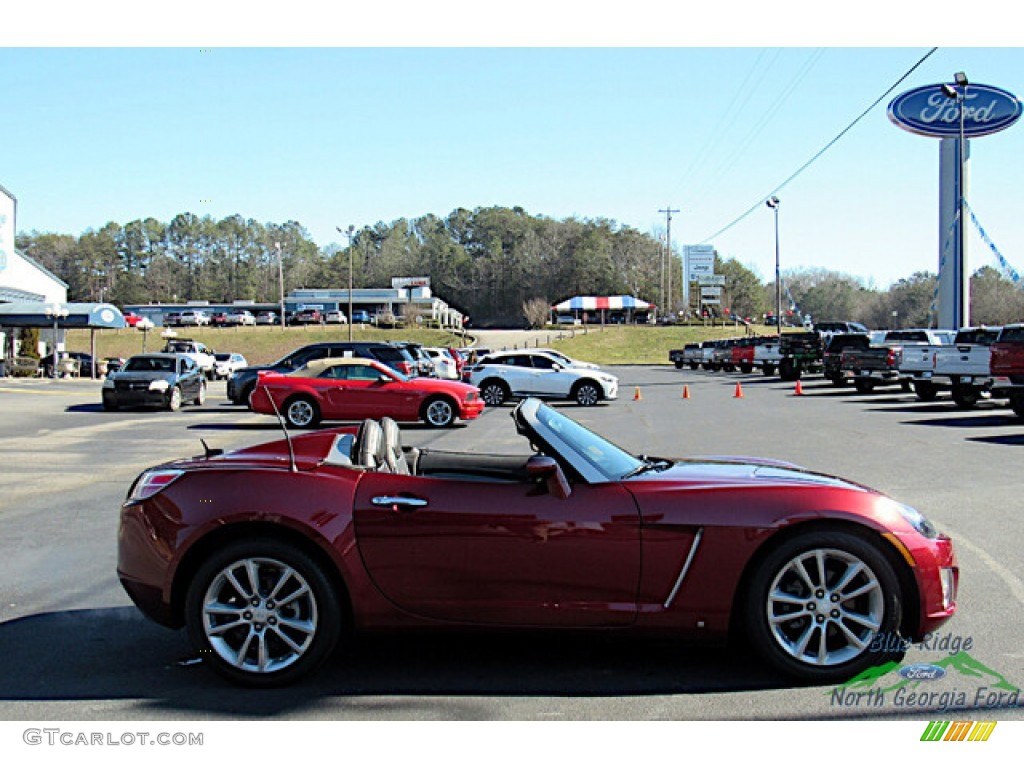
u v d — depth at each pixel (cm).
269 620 447
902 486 1030
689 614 441
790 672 444
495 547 442
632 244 15538
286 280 17038
